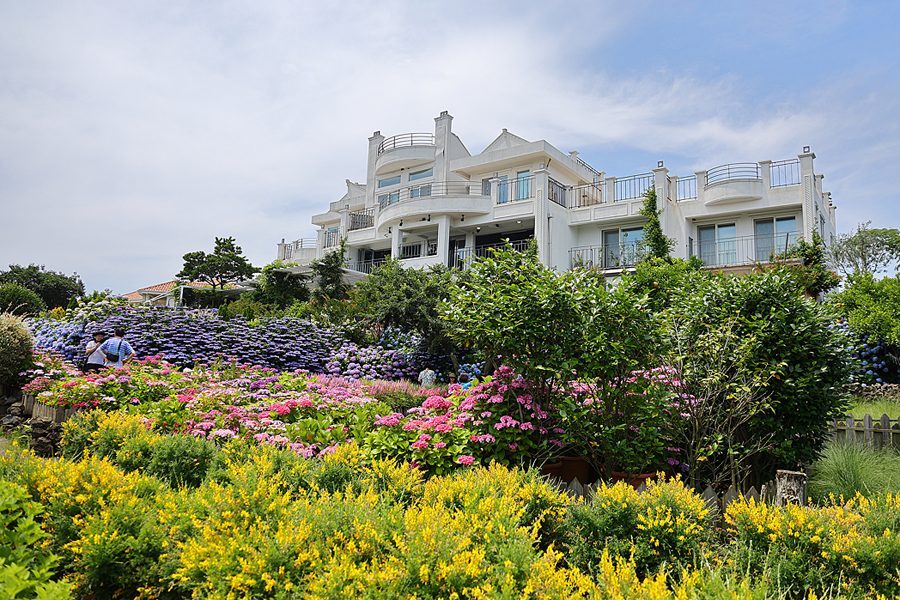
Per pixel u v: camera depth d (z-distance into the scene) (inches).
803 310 242.4
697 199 884.0
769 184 832.9
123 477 140.9
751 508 124.6
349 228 1376.7
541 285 225.3
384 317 687.1
